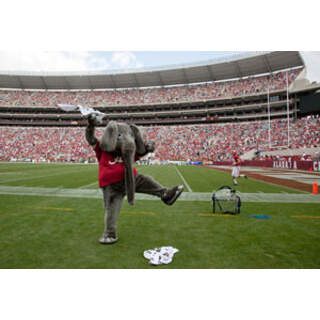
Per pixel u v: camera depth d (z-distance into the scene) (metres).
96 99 56.09
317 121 34.72
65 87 56.72
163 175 17.11
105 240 3.83
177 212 6.02
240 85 48.44
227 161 36.06
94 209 6.27
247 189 10.09
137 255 3.40
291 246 3.72
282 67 44.72
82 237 4.12
